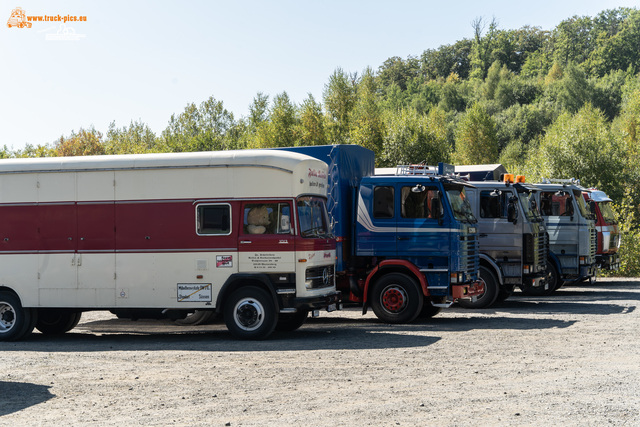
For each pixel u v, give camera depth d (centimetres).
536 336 1059
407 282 1238
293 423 580
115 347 1062
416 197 1245
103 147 6638
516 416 590
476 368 809
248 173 1081
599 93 8444
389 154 4475
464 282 1244
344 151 1290
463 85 11325
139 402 671
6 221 1162
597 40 12544
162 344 1082
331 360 880
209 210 1094
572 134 3622
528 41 14575
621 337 1037
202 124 6294
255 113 6228
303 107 5362
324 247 1121
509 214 1411
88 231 1131
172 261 1099
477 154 6462
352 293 1284
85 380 790
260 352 959
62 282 1138
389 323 1262
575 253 1711
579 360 852
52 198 1148
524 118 8144
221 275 1081
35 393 728
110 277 1122
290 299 1055
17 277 1155
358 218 1275
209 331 1290
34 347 1082
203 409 636
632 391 680
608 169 3538
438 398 661
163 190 1109
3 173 1166
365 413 609
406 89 13312
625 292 1850
